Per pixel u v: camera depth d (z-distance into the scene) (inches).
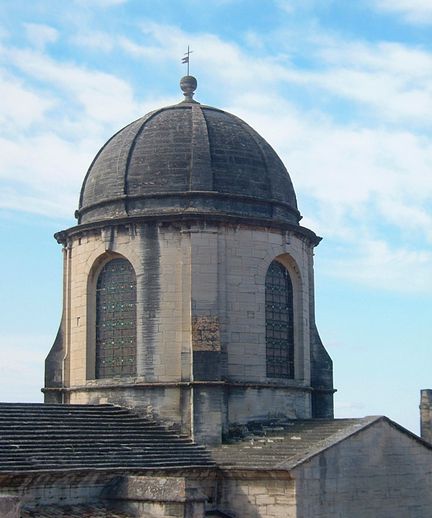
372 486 1417.3
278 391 1612.9
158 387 1541.6
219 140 1679.4
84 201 1723.7
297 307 1697.8
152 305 1574.8
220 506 1374.3
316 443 1411.2
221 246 1589.6
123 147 1696.6
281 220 1664.6
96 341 1651.1
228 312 1581.0
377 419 1449.3
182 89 1831.9
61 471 1217.4
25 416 1397.6
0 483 1167.0
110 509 1232.2
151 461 1355.8
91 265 1653.5
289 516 1305.4
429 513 1497.3
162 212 1601.9
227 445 1485.0
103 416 1501.0
